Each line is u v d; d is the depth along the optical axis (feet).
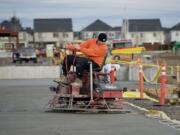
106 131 36.86
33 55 217.15
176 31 478.18
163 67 55.47
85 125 39.86
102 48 48.39
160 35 469.16
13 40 329.31
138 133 35.94
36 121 42.19
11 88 80.12
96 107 47.88
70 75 49.01
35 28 459.32
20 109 51.47
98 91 47.62
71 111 48.65
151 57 205.87
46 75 107.76
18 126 39.42
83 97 48.03
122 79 102.58
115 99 48.32
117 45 202.80
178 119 44.52
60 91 49.14
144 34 467.52
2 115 46.44
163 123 41.19
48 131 36.91
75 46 49.08
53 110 49.65
